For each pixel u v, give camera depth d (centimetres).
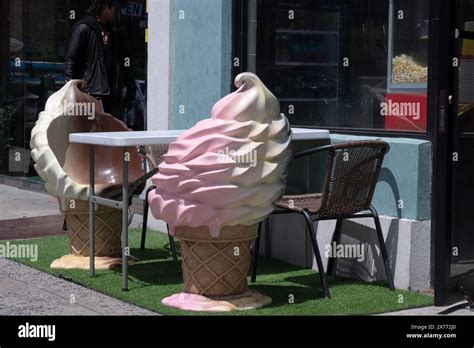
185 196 551
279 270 702
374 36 688
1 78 1239
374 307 584
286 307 583
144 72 988
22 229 884
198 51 809
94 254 696
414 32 651
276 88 773
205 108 803
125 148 650
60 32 1139
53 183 691
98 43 870
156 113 872
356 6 703
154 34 870
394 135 661
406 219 627
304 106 753
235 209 548
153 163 732
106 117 734
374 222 641
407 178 626
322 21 732
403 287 627
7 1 1228
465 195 630
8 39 1227
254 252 658
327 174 604
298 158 684
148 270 705
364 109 700
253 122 548
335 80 725
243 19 788
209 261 568
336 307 584
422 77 644
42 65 1170
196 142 546
